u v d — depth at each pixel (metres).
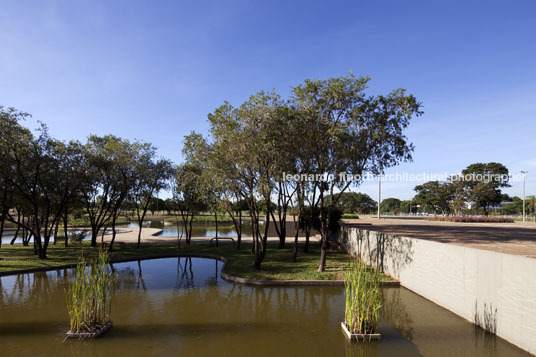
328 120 10.91
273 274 11.44
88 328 6.30
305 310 8.11
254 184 12.21
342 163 11.39
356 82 10.77
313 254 16.14
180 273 12.85
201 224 41.38
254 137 11.11
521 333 5.45
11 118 13.34
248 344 5.95
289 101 11.39
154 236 25.53
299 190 13.97
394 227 22.80
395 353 5.52
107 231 30.00
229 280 11.41
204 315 7.69
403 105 10.46
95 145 17.36
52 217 22.09
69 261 13.95
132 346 5.85
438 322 6.99
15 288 10.27
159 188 19.05
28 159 13.98
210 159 12.16
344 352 5.59
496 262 6.11
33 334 6.42
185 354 5.52
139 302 8.81
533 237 14.24
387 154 11.33
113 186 17.70
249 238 24.08
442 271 8.02
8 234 30.03
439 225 25.97
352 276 6.67
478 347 5.67
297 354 5.52
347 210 65.06
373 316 6.30
